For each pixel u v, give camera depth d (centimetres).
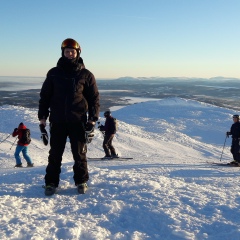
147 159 1220
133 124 3841
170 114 4712
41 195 383
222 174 679
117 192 391
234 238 263
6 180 473
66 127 394
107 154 1195
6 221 281
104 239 264
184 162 1109
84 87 397
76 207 338
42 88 397
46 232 263
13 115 2838
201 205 342
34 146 1928
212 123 4153
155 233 281
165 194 376
